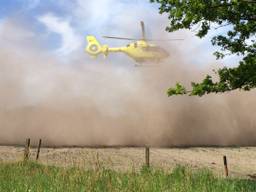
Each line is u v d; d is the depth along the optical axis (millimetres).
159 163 25969
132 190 12883
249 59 20016
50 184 13203
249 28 20281
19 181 13641
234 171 25609
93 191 12734
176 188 13281
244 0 18797
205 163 28203
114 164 22297
